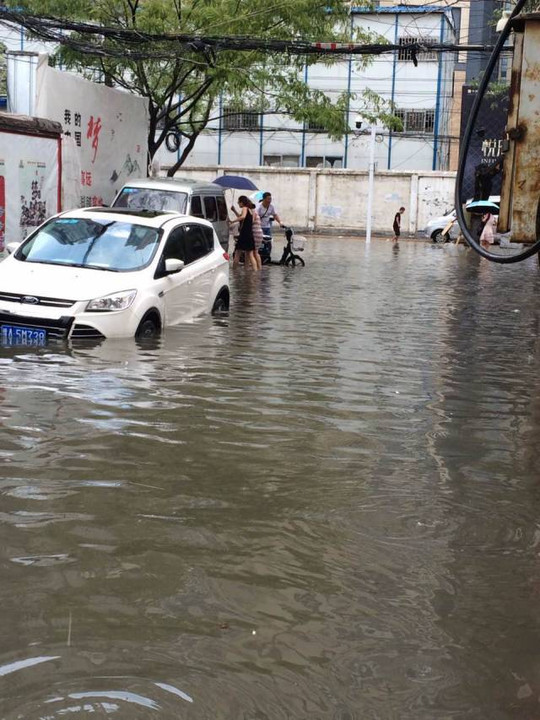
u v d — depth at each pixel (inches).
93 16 851.4
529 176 238.8
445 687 116.2
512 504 190.5
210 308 469.1
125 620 131.5
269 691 114.0
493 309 576.4
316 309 532.1
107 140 810.8
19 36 1127.6
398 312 540.7
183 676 116.7
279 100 1064.2
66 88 724.7
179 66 917.2
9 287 361.4
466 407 286.7
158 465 207.2
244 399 279.1
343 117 1092.5
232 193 1808.6
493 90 1518.2
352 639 128.4
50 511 174.9
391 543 165.6
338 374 331.3
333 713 109.6
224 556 156.7
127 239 408.2
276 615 135.1
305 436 239.0
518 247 1221.7
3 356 327.9
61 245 403.2
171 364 329.1
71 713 107.3
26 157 649.0
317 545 163.3
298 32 893.2
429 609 138.9
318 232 1836.9
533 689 116.3
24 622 129.8
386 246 1381.6
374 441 237.8
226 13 845.8
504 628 133.3
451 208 1803.6
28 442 220.8
